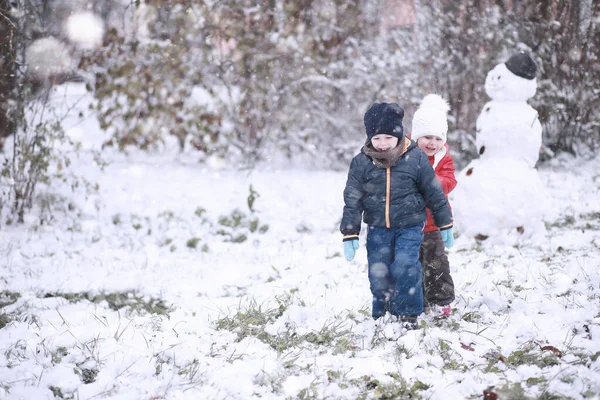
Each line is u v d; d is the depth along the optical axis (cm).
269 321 553
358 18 1374
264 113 1374
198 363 457
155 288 703
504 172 819
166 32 1358
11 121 967
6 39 938
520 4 1337
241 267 781
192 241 905
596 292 573
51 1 1055
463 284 631
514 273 658
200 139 1350
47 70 999
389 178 500
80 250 867
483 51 1311
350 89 1347
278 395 415
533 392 398
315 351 480
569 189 1136
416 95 1310
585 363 434
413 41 1338
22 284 713
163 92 1335
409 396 404
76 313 602
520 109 832
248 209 1063
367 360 454
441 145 550
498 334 500
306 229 986
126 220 1015
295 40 1343
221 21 1328
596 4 1325
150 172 1277
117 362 460
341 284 664
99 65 1314
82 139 1452
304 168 1370
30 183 1038
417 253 503
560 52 1334
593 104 1343
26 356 484
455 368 443
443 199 502
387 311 523
